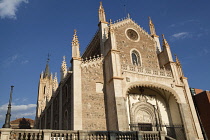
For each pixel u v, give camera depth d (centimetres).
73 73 2578
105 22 3353
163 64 3291
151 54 3444
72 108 2433
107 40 2933
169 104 3014
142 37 3528
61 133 1457
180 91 2917
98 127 2402
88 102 2500
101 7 3534
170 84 2894
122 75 2595
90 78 2653
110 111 2445
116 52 2712
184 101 2875
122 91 2481
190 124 2725
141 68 2797
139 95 2897
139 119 2725
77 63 2656
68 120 2659
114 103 2375
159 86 2795
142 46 3425
